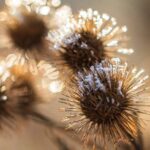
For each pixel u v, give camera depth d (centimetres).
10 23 31
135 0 68
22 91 32
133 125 24
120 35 28
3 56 32
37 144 52
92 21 27
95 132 24
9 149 53
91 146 25
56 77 27
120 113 24
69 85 25
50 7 32
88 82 24
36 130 51
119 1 68
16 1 32
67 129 25
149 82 25
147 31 65
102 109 24
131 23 66
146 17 66
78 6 67
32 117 33
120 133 24
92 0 68
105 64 25
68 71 27
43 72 31
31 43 31
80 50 26
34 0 32
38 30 31
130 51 27
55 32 28
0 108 32
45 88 32
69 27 27
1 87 32
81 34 27
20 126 32
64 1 67
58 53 27
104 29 27
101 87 24
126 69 25
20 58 31
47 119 33
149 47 62
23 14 31
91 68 24
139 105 24
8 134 32
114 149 26
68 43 26
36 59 30
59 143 35
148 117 26
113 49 27
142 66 57
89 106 24
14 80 32
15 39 31
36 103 32
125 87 24
